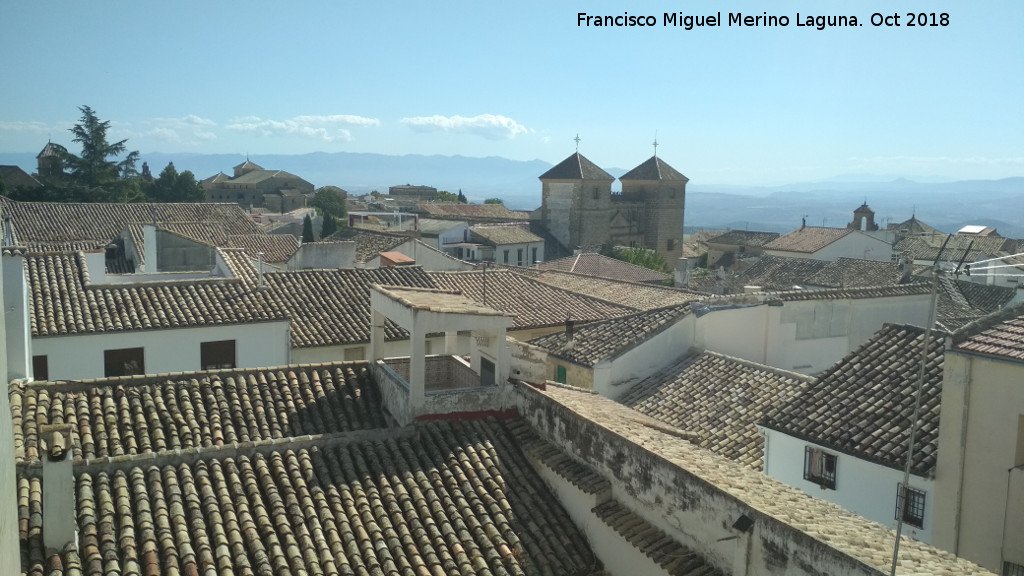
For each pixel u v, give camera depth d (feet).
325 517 38.04
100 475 38.22
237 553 34.91
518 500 42.04
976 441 43.70
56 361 75.25
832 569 28.37
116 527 35.55
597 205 339.16
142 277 101.45
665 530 36.58
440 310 47.06
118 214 196.95
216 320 81.66
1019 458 42.16
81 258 89.10
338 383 53.36
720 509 33.37
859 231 281.95
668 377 75.00
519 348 49.49
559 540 40.22
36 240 175.73
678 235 366.63
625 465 39.27
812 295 85.87
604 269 201.98
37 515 34.76
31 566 32.22
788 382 67.31
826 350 86.74
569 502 42.09
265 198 490.08
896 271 207.31
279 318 83.97
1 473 20.02
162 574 33.32
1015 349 42.60
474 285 112.27
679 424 66.23
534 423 47.19
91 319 77.82
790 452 54.24
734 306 81.56
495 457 44.70
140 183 390.21
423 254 168.45
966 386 44.14
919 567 28.55
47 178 337.72
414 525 38.65
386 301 51.83
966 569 29.43
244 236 176.14
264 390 51.42
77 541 34.17
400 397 48.57
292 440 42.45
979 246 209.36
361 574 35.19
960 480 44.32
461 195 569.64
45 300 79.61
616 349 75.20
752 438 61.52
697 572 33.63
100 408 47.39
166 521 35.83
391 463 42.65
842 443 50.44
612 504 39.63
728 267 312.71
